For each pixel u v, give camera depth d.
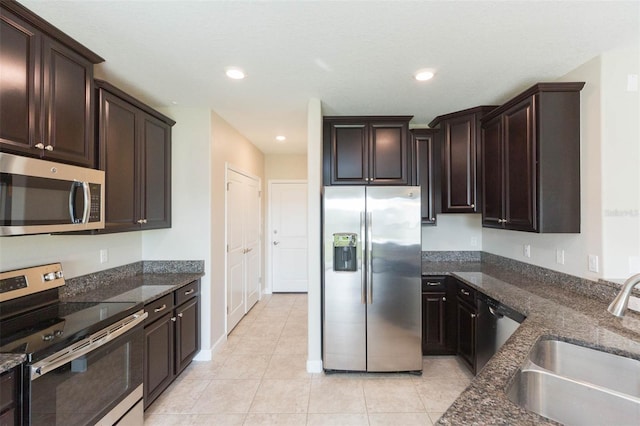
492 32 1.74
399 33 1.75
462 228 3.51
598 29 1.71
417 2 1.49
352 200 2.65
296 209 5.39
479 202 2.95
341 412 2.17
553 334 1.41
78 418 1.45
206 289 2.99
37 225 1.49
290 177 5.37
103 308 1.81
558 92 2.13
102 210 1.91
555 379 1.13
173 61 2.08
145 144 2.55
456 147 3.09
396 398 2.33
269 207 5.38
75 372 1.44
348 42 1.84
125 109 2.29
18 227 1.40
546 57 2.03
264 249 5.32
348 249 2.70
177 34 1.76
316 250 2.76
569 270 2.23
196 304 2.87
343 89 2.55
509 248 2.99
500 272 2.91
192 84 2.46
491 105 2.91
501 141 2.55
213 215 3.09
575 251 2.17
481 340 2.39
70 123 1.75
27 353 1.24
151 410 2.20
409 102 2.86
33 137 1.53
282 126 3.63
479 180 2.95
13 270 1.73
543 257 2.51
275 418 2.11
